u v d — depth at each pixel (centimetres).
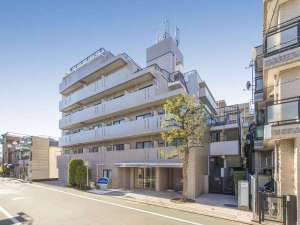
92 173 3095
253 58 1989
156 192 2238
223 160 2428
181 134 1780
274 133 1162
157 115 2442
